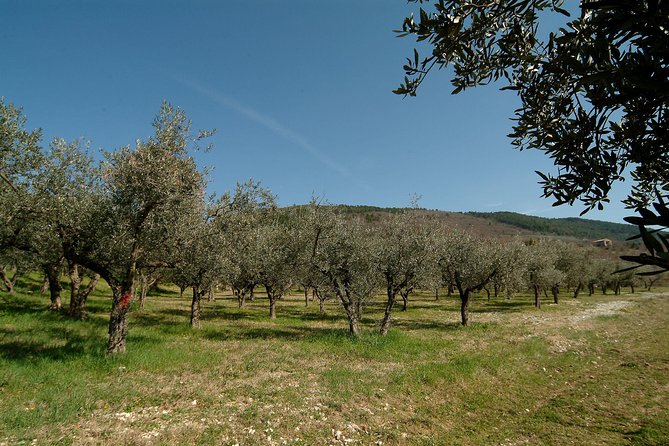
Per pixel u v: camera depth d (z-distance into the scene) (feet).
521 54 11.19
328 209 69.36
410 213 71.00
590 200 10.57
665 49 5.96
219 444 25.72
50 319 64.44
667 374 51.26
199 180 46.29
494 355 54.44
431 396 38.86
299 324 85.66
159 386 35.35
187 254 59.21
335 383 38.88
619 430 33.35
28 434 24.32
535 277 134.10
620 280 188.14
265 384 37.63
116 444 24.35
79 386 33.45
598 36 6.73
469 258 84.69
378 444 28.12
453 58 11.96
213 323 81.76
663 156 9.77
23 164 41.22
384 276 69.21
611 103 6.79
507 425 33.91
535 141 12.19
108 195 45.52
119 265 47.03
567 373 51.62
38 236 48.49
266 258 90.84
